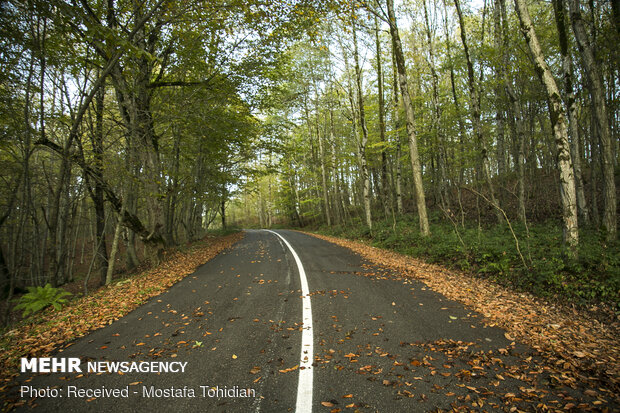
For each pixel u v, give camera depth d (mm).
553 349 3486
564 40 8297
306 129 27281
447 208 15359
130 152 8836
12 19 5430
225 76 10875
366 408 2496
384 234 14586
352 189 32031
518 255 7344
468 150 15766
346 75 17344
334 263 9266
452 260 8781
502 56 10969
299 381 2908
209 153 15914
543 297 5547
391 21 11141
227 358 3432
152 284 7324
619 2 7543
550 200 14062
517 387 2766
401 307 4996
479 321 4363
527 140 16422
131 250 14391
